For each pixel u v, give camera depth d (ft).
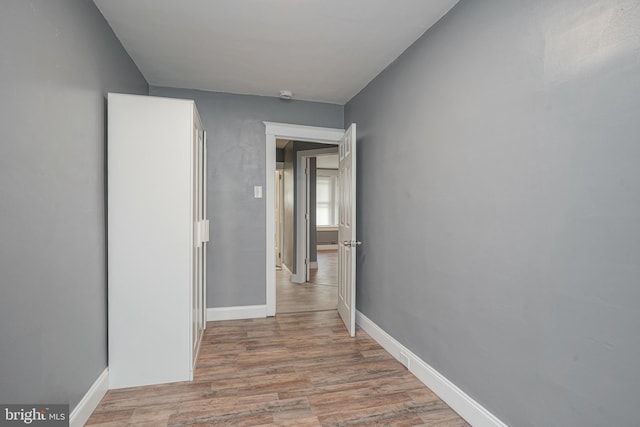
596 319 3.64
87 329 5.57
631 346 3.32
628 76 3.33
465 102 5.63
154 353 6.64
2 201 3.53
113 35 6.82
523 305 4.53
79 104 5.26
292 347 8.53
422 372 6.83
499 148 4.92
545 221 4.21
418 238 7.05
